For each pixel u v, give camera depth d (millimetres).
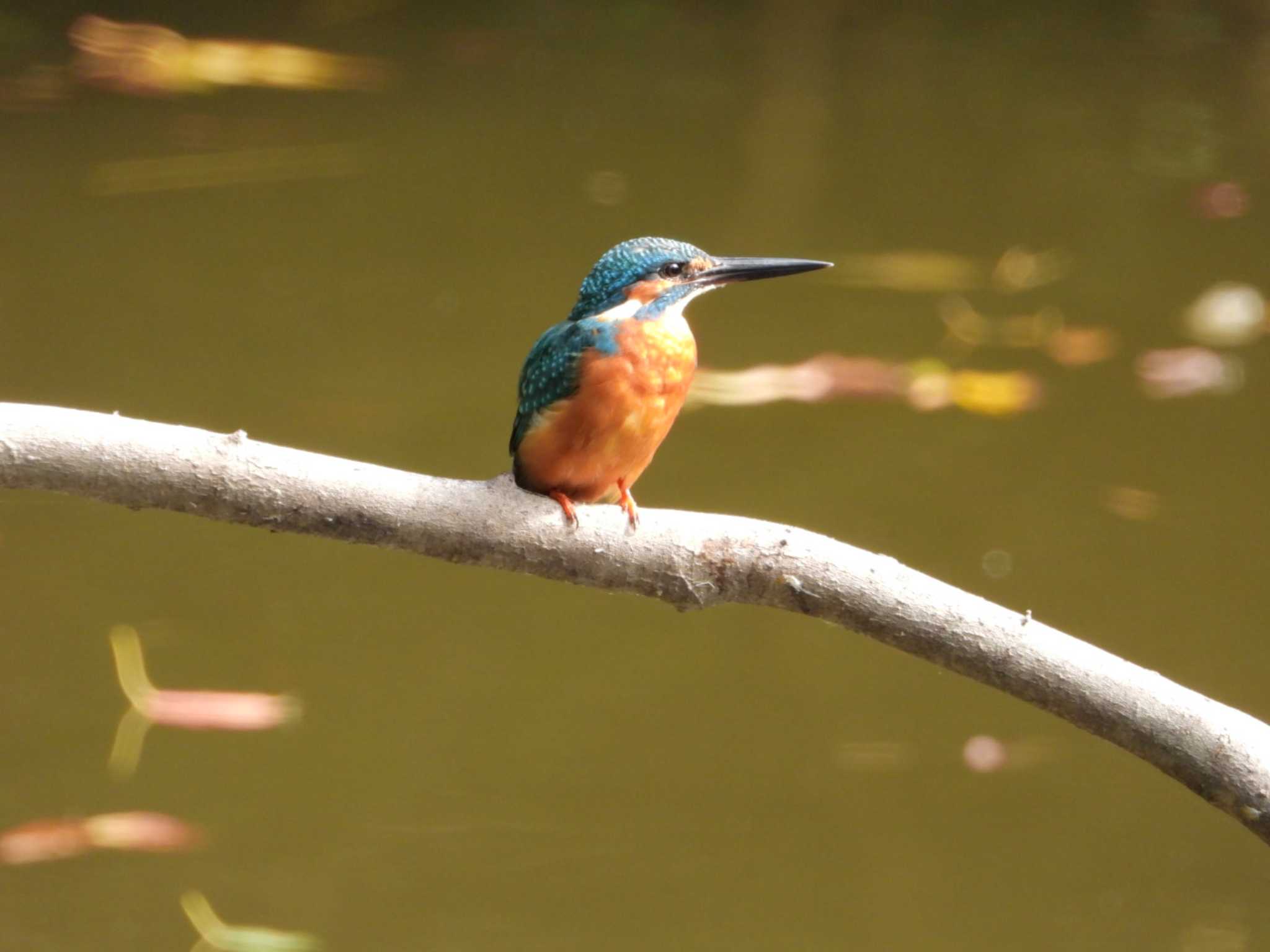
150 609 10633
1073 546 11391
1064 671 4887
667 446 12625
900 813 9203
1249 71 20859
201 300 14266
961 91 20078
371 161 17453
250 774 9211
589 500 6523
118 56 19797
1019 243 15945
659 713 9977
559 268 15031
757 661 10727
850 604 5047
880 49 21734
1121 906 8453
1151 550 11414
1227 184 17266
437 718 9711
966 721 10117
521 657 10516
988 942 8125
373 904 8219
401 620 10844
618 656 10648
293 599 10969
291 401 12609
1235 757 4754
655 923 8141
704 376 13445
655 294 6535
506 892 8414
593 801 9164
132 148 17453
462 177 17094
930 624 4980
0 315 13844
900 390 13422
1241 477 12336
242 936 7973
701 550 5109
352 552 11734
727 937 8039
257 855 8633
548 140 18156
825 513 11570
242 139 17812
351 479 4988
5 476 4734
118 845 8609
